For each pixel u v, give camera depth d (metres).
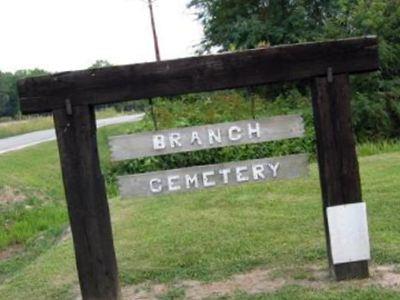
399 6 13.80
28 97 4.25
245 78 4.28
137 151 4.39
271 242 5.71
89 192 4.32
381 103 13.20
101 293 4.36
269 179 4.47
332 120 4.34
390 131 13.35
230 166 4.45
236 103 13.21
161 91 4.27
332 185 4.36
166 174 4.44
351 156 4.36
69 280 5.29
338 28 14.31
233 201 7.52
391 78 13.75
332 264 4.48
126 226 6.93
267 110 13.48
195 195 8.10
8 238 8.46
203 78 4.27
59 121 4.29
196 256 5.52
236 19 18.14
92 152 4.31
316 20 17.38
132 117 34.66
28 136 25.97
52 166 14.90
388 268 4.67
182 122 12.32
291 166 4.47
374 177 8.16
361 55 4.30
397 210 6.36
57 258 6.09
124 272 5.21
